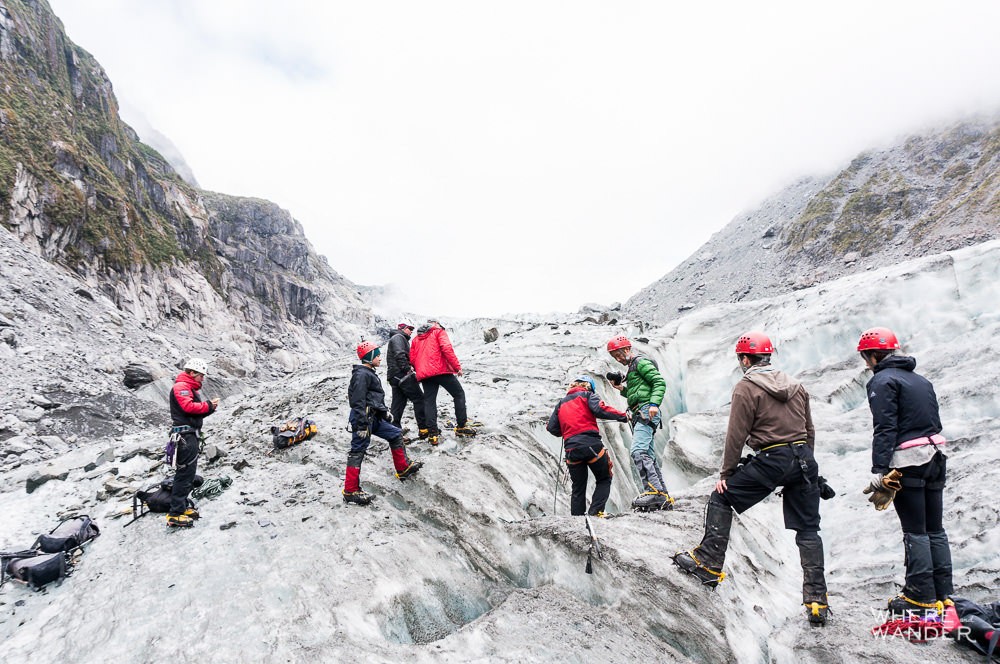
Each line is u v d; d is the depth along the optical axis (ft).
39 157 174.50
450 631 14.79
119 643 12.67
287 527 18.39
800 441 12.82
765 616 13.85
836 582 17.33
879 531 19.54
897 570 16.83
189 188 335.67
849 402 32.55
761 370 13.34
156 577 15.52
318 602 13.96
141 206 248.52
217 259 300.81
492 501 20.02
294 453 26.17
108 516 20.88
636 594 13.84
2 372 56.70
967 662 10.86
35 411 49.62
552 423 20.83
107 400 59.52
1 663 12.31
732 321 48.11
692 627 12.81
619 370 41.63
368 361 20.93
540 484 24.04
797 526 13.21
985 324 30.45
